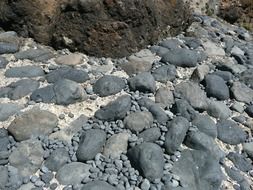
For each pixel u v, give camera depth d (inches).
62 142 39.0
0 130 39.3
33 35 54.7
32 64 50.0
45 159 37.2
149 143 38.4
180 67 53.7
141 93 46.9
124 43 54.1
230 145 43.6
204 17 77.3
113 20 52.8
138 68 50.9
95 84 46.6
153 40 58.9
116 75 49.7
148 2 56.1
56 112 42.4
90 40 52.9
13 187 34.0
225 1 87.7
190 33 66.4
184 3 66.4
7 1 54.5
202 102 46.5
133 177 35.8
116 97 45.6
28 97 43.8
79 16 52.6
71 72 47.5
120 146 38.9
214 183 37.5
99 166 36.9
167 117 43.2
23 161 36.3
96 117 42.3
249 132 45.8
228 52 62.4
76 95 43.9
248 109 48.6
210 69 55.1
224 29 75.0
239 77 54.6
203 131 42.9
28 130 39.0
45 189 34.4
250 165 41.6
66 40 53.2
